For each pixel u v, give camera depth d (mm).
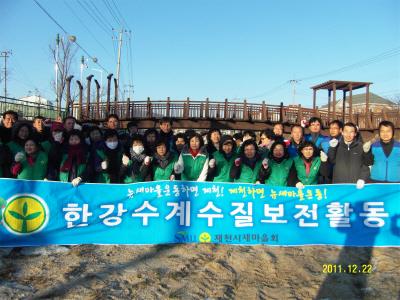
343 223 5105
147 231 5082
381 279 4113
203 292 3736
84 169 5324
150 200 5102
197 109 19625
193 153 5391
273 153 5219
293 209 5129
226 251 4852
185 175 5406
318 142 6324
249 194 5137
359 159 5266
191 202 5125
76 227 5008
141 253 4766
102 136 5734
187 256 4660
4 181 4852
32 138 5168
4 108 19531
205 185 5141
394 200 5082
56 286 3766
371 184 5098
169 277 4055
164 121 6480
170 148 5461
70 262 4426
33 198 4914
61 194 4992
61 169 5277
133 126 7031
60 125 5508
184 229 5113
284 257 4703
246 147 5262
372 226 5086
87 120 20594
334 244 5098
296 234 5113
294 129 6047
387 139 5387
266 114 19516
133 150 5398
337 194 5125
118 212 5078
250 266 4406
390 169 5391
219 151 5527
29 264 4352
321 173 5211
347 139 5277
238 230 5109
